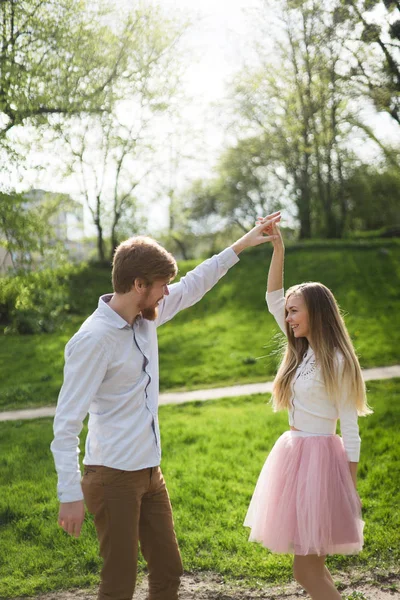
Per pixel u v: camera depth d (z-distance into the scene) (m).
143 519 2.96
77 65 11.98
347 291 20.39
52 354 16.55
